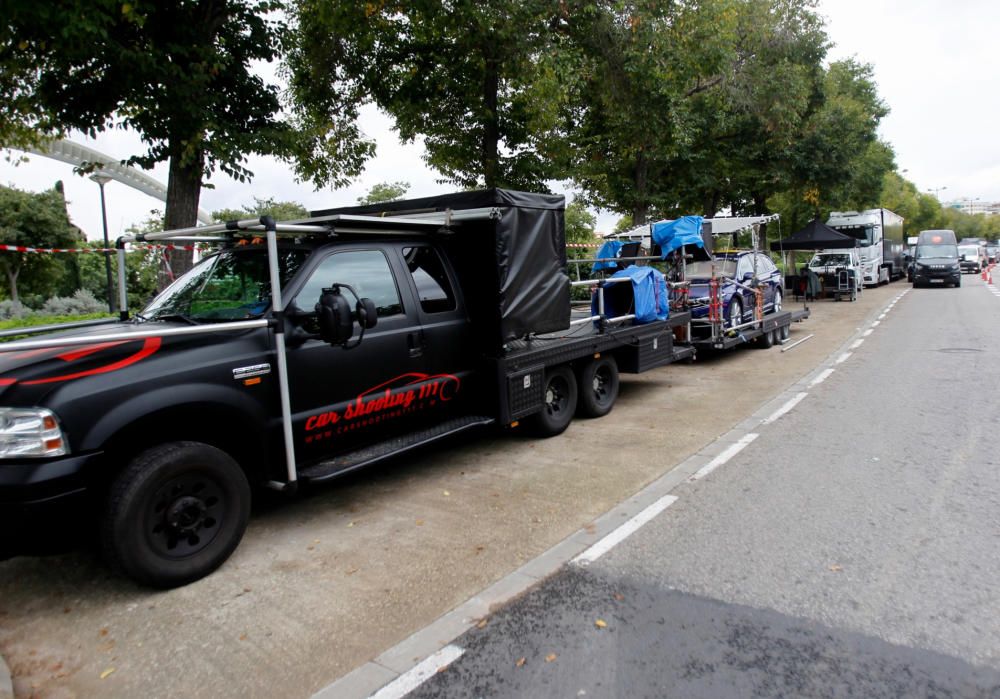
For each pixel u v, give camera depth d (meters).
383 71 13.74
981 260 43.34
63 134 10.53
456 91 13.87
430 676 3.04
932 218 79.50
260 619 3.61
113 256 20.06
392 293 5.47
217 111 9.84
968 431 6.75
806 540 4.36
